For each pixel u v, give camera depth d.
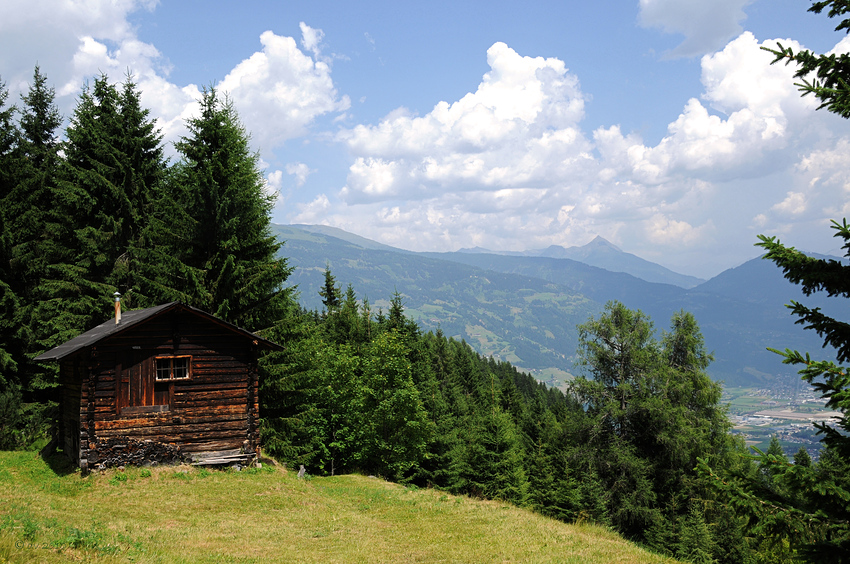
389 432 40.12
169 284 29.20
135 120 33.88
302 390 32.38
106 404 22.75
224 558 13.89
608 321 44.56
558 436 51.25
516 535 17.42
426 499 23.92
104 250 31.31
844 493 7.68
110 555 12.03
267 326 31.89
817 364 7.96
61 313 30.86
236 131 31.64
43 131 37.44
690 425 41.31
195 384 24.52
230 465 24.83
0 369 31.92
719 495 8.64
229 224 28.66
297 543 16.39
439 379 71.38
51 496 19.44
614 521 40.88
